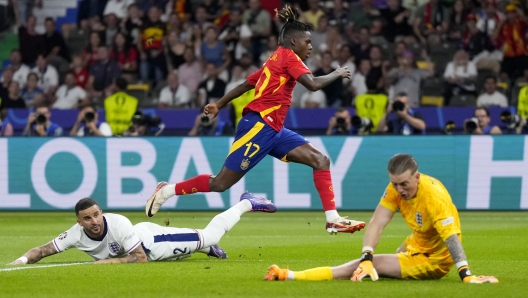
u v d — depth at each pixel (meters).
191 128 51.25
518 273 20.30
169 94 54.75
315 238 32.94
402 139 43.12
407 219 17.41
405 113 44.59
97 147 43.94
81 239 21.97
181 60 57.47
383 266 17.80
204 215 44.88
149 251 22.31
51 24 60.38
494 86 51.41
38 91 57.41
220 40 57.31
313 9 58.66
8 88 56.69
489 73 54.66
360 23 58.59
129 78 57.16
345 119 44.44
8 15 65.88
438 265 17.67
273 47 56.41
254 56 57.31
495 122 49.91
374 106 47.59
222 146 43.34
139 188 43.72
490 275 19.78
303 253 26.80
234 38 57.41
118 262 21.78
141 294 16.36
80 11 62.94
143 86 56.41
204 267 21.02
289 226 39.12
